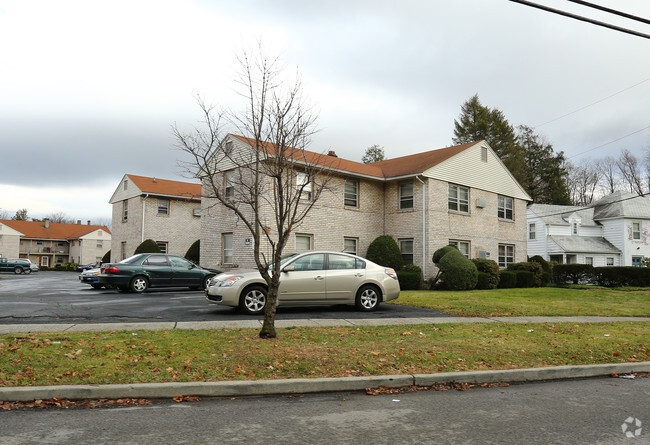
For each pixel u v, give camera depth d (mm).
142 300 14555
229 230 22234
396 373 6797
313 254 12375
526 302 15484
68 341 7738
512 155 52188
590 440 4500
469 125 53844
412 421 5051
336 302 12211
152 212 33062
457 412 5414
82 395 5629
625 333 10094
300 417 5160
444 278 21844
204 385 5938
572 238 40000
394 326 10078
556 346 8680
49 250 74000
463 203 25625
